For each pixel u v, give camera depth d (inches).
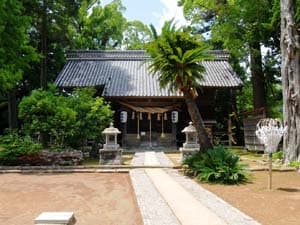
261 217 271.0
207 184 422.0
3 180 473.1
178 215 271.1
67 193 383.9
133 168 557.6
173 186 402.9
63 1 957.8
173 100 950.4
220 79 982.4
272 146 386.6
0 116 1191.6
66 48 1181.1
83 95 725.3
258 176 478.6
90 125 685.3
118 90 940.6
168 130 990.4
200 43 503.5
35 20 981.8
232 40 897.5
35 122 629.9
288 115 576.7
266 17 826.2
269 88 1097.4
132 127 983.6
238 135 1087.6
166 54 492.4
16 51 753.6
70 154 597.6
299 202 323.9
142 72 1053.8
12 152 585.0
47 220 246.4
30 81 1181.7
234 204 316.8
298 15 627.8
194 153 552.7
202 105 1003.9
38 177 498.6
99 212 300.5
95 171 541.3
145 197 340.2
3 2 676.7
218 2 925.8
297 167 523.2
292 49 573.0
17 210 308.0
